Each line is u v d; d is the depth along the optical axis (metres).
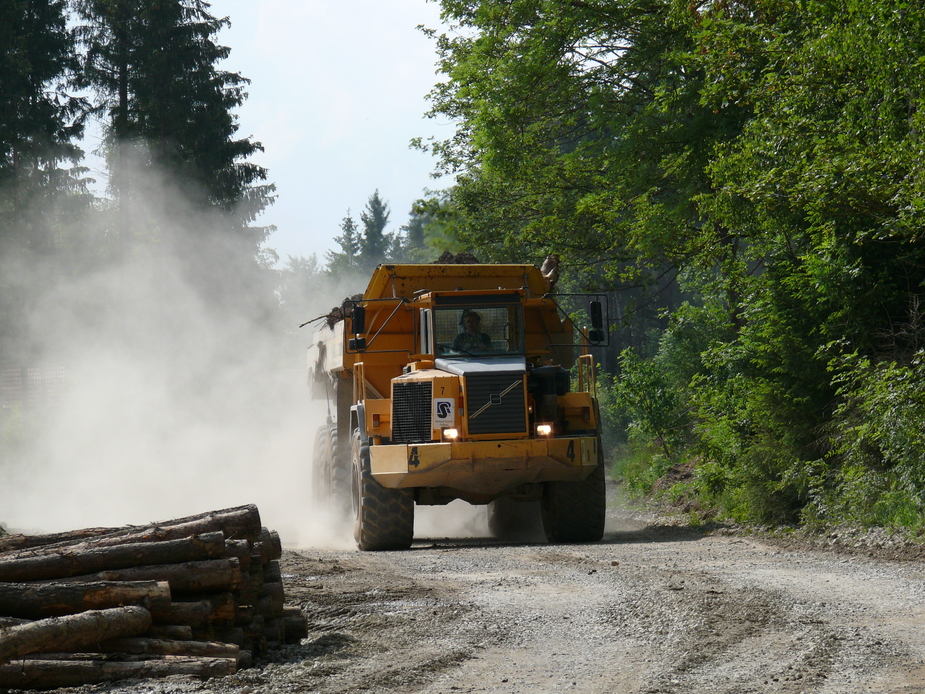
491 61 60.41
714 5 42.47
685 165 50.88
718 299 56.00
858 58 33.28
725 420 44.12
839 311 37.56
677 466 53.94
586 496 37.12
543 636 19.50
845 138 33.34
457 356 38.38
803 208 36.09
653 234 51.66
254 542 19.36
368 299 40.59
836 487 35.97
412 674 16.69
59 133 115.12
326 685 16.14
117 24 114.38
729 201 41.03
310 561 30.56
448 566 29.80
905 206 31.08
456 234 73.94
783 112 36.34
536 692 15.44
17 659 15.98
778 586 23.81
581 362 39.88
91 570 18.05
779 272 41.66
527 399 36.62
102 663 16.41
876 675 15.61
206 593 18.42
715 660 16.97
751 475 39.59
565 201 65.88
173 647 17.23
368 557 32.94
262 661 18.25
